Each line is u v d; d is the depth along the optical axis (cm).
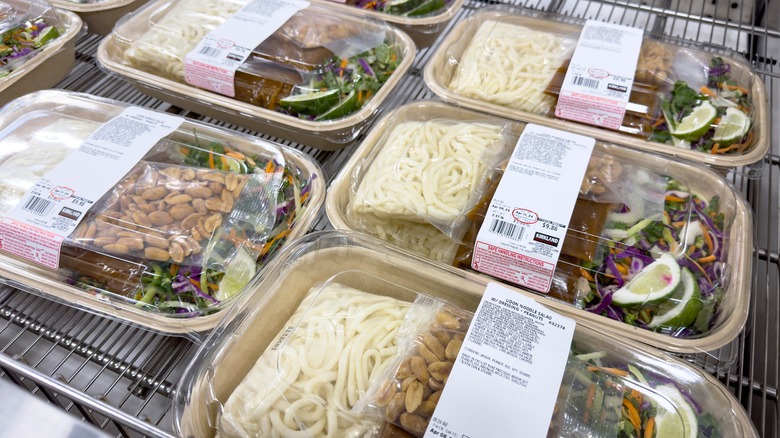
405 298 88
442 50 135
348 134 120
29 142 106
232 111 122
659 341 85
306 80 122
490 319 75
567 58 127
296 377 74
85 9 140
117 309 88
